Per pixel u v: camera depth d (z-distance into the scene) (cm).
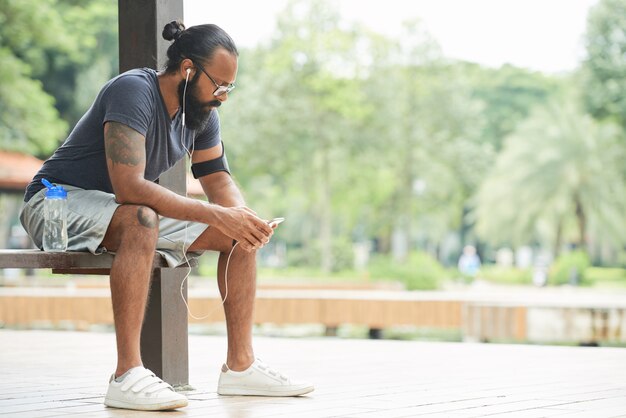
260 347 609
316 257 2966
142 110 313
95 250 309
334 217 3828
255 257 340
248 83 2788
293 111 2666
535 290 2217
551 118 3944
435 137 3025
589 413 296
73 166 324
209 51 320
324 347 611
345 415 288
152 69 352
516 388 368
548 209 3919
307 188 2850
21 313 1134
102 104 318
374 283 1672
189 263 336
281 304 1091
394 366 470
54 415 289
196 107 326
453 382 390
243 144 2716
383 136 2783
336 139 2719
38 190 327
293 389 336
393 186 3111
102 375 424
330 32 2639
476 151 3155
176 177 363
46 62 1997
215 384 382
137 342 307
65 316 1116
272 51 2750
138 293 304
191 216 313
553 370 451
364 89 2719
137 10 363
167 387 302
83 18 1877
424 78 2959
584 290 2236
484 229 4138
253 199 3566
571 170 3828
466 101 3125
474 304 995
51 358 520
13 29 1708
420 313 1060
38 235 325
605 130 3762
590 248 4350
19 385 380
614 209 3753
